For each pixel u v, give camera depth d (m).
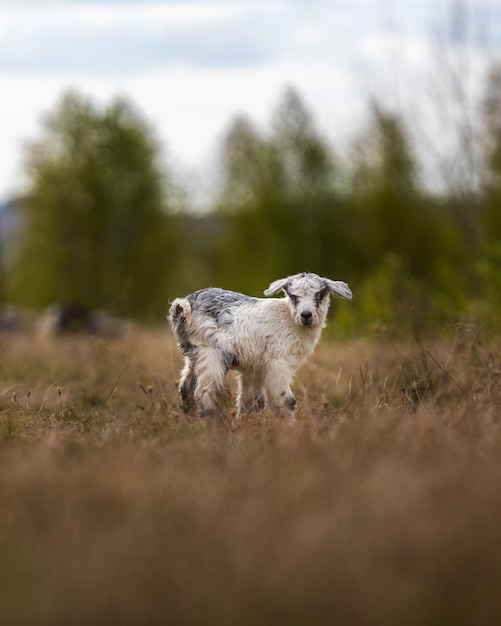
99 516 6.19
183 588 5.07
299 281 10.58
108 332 24.56
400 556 5.44
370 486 6.54
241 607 4.88
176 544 5.64
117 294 48.06
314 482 6.66
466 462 7.35
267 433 8.78
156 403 11.05
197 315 10.67
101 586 5.06
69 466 7.70
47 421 10.46
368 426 8.64
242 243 48.28
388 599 4.95
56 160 48.00
